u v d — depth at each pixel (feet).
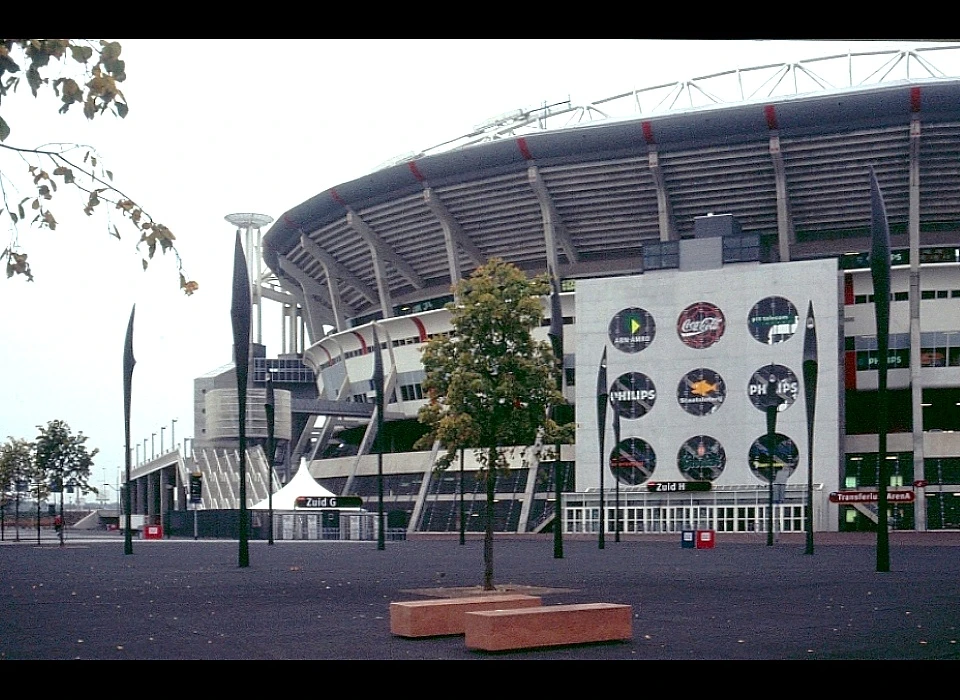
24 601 80.07
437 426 89.25
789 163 305.94
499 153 318.86
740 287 296.92
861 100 285.43
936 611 68.39
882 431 120.57
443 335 90.58
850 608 70.64
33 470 264.72
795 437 286.66
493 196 332.60
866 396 329.93
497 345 88.02
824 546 215.72
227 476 381.81
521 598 56.80
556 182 323.78
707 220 306.96
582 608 50.88
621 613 51.62
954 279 307.37
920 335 306.14
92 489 263.08
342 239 375.66
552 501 311.06
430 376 89.45
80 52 22.53
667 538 268.82
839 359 294.25
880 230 118.93
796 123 294.46
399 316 374.22
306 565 138.41
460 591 86.63
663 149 309.42
